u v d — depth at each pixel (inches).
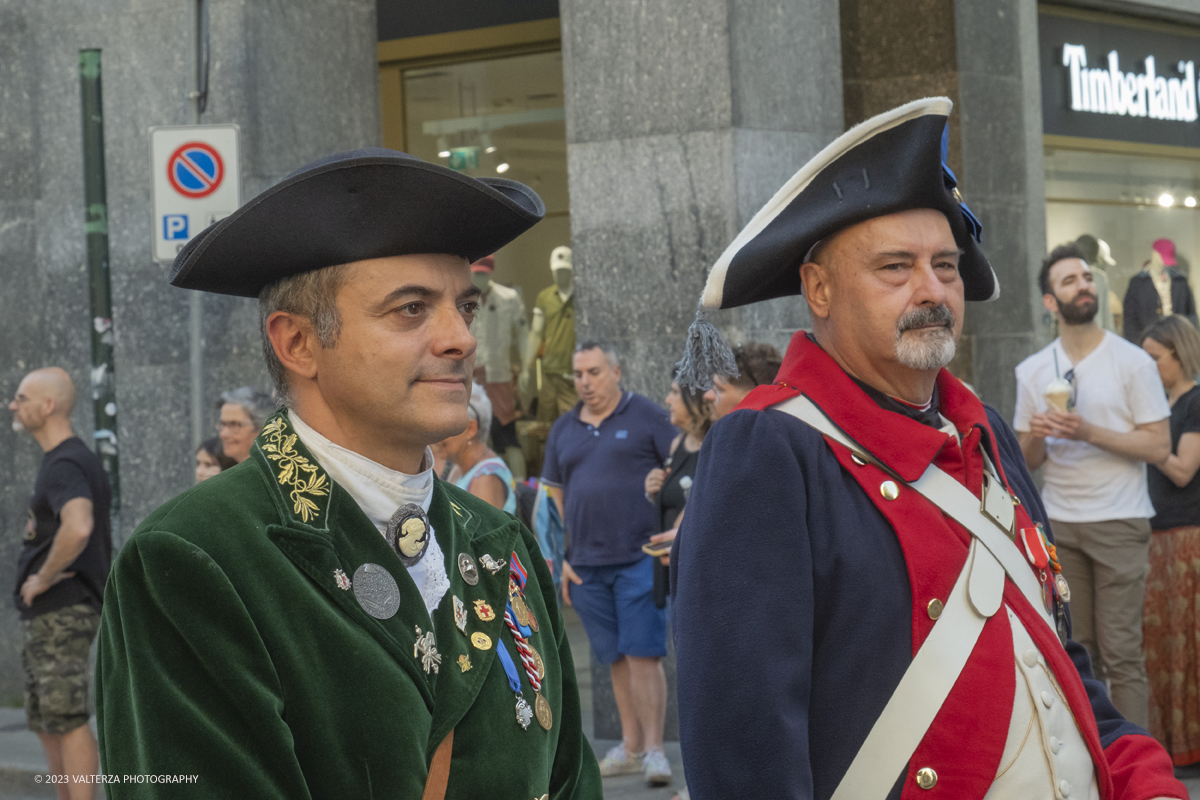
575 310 242.4
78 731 190.2
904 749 71.7
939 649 73.0
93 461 196.4
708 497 77.0
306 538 58.2
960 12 275.3
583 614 216.8
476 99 346.9
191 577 54.1
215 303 262.5
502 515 72.8
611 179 237.6
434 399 61.8
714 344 94.0
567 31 240.4
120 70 267.9
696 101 230.2
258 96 256.4
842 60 281.7
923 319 78.2
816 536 75.5
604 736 240.7
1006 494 81.4
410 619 59.9
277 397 65.1
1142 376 189.6
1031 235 290.4
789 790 69.3
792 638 72.4
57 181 277.1
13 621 283.1
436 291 62.1
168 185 202.5
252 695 53.0
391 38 354.9
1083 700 77.3
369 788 55.4
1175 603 203.9
